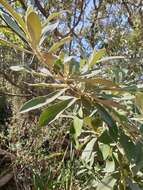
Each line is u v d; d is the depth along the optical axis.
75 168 3.16
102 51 1.17
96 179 1.90
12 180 4.72
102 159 1.56
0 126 4.59
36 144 4.18
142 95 1.27
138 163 1.27
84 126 1.67
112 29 3.78
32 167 4.15
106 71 1.65
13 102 4.27
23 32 1.17
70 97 1.22
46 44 2.99
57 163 4.03
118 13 3.98
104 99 1.21
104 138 1.38
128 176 1.55
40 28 1.04
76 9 4.03
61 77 1.17
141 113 1.34
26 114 4.10
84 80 1.14
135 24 3.70
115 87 1.21
